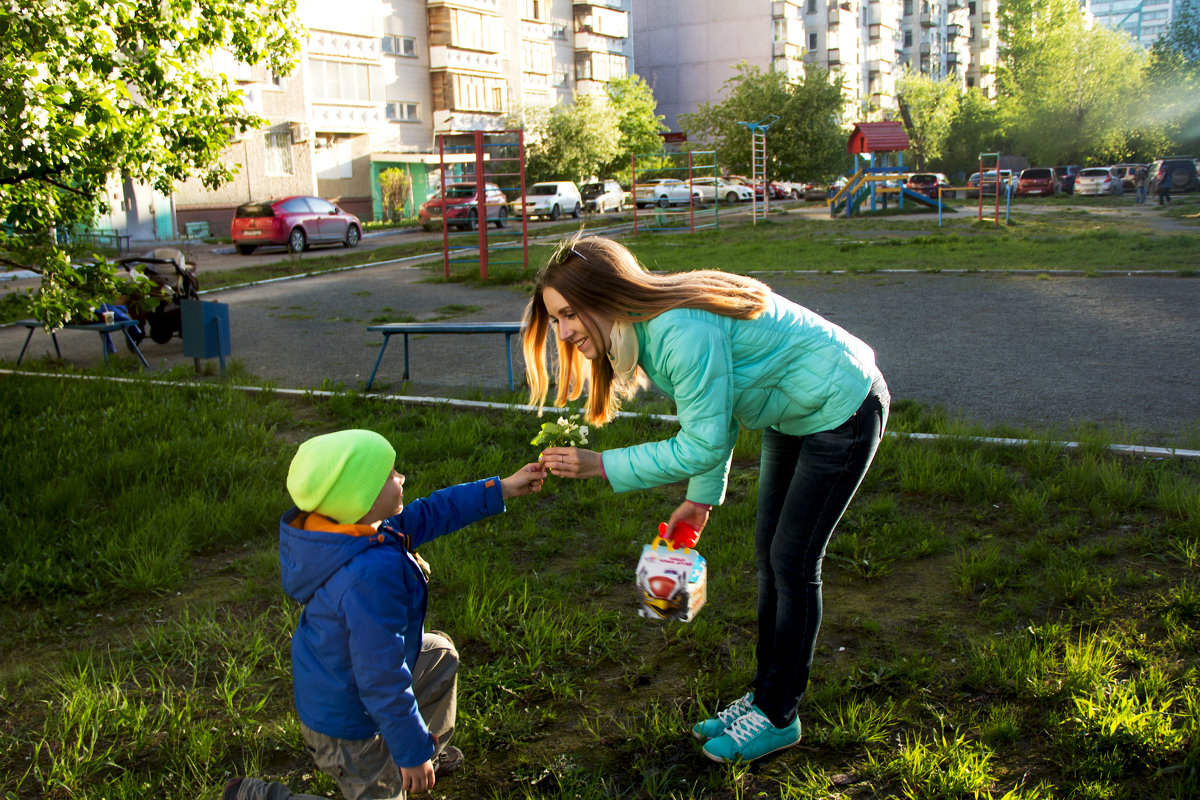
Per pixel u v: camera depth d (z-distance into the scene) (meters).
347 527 2.28
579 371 2.84
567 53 60.94
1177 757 2.84
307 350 10.85
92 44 7.54
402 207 41.72
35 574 4.39
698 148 48.34
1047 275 14.90
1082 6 66.56
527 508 5.31
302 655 2.35
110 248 24.86
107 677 3.60
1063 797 2.74
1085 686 3.19
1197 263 15.49
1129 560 4.30
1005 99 69.69
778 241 24.05
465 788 2.94
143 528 4.86
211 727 3.24
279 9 9.76
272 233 25.53
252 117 8.84
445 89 46.53
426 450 6.32
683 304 2.51
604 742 3.14
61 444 6.46
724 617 3.94
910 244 21.50
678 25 76.50
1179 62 59.66
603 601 4.17
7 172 7.04
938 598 4.08
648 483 2.65
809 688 3.38
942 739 3.04
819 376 2.65
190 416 7.23
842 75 42.16
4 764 3.11
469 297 15.11
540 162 44.84
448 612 4.00
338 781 2.44
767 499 2.97
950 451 5.90
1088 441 5.79
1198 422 6.50
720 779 2.90
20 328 13.10
